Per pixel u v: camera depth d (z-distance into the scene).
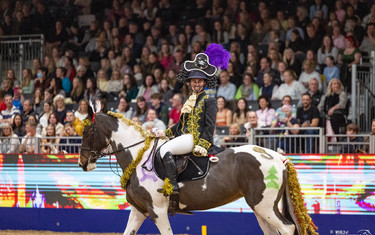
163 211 9.09
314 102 15.70
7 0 23.72
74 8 23.77
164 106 16.47
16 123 15.99
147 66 19.50
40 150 13.41
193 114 9.07
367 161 11.23
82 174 12.90
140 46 20.45
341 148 12.99
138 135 9.46
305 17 18.98
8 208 13.35
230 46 19.22
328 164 11.46
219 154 9.12
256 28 19.36
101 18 23.27
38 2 23.52
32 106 18.12
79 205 12.88
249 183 8.91
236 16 20.16
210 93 16.97
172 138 9.59
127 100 16.89
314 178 11.52
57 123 15.40
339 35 17.78
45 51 22.05
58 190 13.02
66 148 13.45
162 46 19.67
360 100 16.25
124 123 9.53
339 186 11.38
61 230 12.99
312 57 16.97
